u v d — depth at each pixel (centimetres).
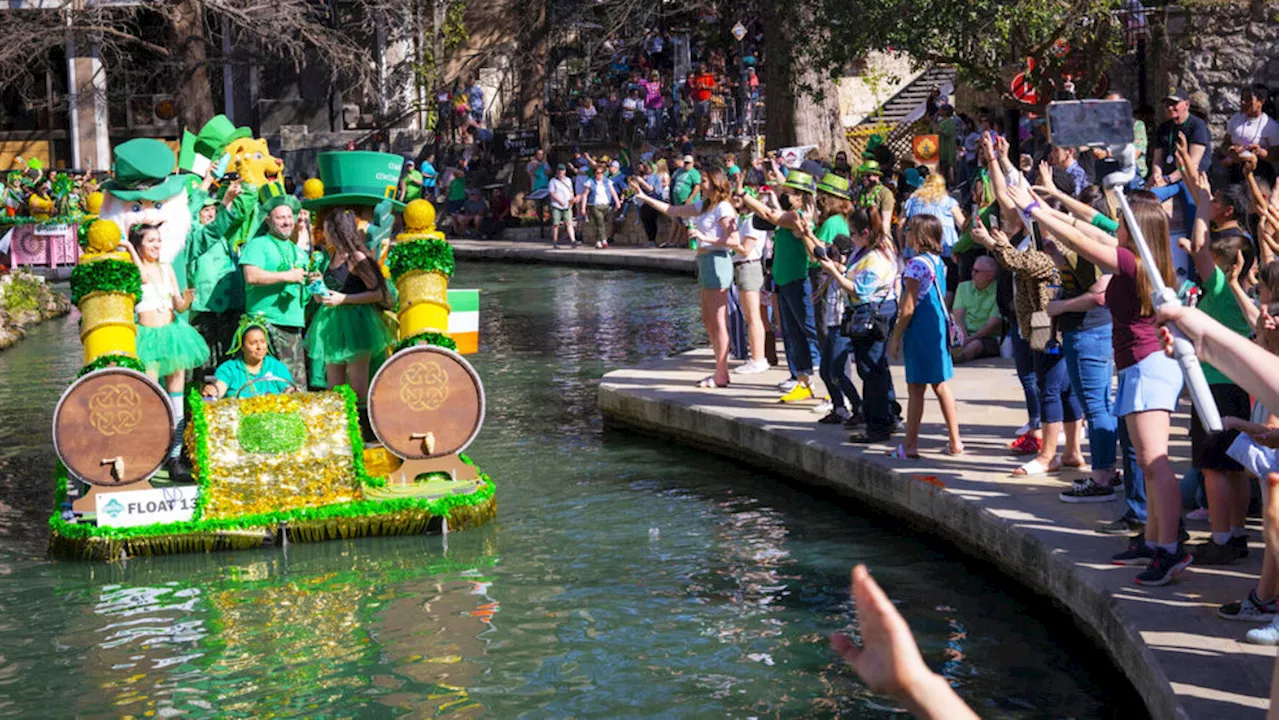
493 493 948
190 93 3716
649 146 3334
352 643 712
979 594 764
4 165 4159
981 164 1094
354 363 1009
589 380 1482
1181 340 235
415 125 3894
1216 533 681
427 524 912
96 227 894
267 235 983
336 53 3609
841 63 2270
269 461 904
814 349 1137
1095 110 404
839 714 611
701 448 1135
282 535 895
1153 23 2150
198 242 1011
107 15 3853
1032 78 2128
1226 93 1958
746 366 1282
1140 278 646
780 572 814
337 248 985
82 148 4031
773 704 624
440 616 751
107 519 876
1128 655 598
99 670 680
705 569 823
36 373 1608
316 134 3878
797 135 2842
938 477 877
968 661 669
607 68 3812
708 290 1205
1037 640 692
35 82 4162
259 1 3497
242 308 1009
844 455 950
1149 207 643
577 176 3122
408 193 1073
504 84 4122
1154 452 657
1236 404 678
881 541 870
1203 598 632
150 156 1051
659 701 630
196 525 878
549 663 679
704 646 698
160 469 938
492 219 3419
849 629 714
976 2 2041
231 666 683
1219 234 755
